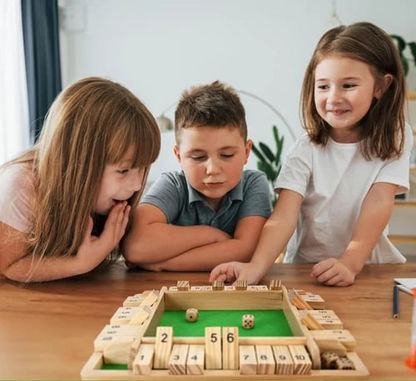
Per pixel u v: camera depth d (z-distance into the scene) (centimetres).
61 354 48
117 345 46
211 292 63
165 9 293
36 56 252
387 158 98
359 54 88
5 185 80
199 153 85
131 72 298
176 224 98
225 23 292
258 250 85
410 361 45
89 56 297
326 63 90
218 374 41
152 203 93
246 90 295
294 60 290
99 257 80
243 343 45
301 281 78
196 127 84
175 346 45
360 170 101
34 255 79
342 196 102
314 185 103
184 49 295
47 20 266
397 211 293
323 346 45
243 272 76
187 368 41
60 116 77
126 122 75
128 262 89
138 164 78
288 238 90
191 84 296
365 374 41
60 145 77
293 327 52
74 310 63
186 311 61
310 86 99
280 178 101
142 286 76
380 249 106
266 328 55
